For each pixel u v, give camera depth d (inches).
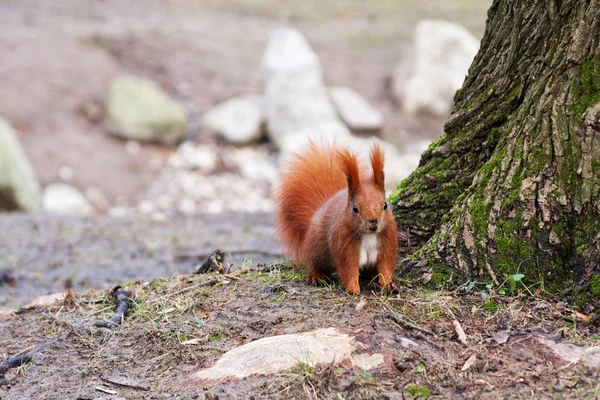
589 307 270.2
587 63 281.0
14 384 288.4
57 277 549.0
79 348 308.2
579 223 279.3
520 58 306.5
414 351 262.2
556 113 284.8
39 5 1583.4
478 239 296.8
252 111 1173.7
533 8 300.8
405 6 1708.9
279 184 359.9
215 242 614.2
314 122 1138.0
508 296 285.9
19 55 1254.3
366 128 1172.5
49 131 1119.6
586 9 281.1
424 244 333.7
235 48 1441.9
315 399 246.2
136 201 1019.3
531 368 250.1
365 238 296.4
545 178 285.3
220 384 260.8
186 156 1121.4
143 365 287.0
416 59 1279.5
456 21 1574.8
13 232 677.3
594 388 234.4
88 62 1277.1
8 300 498.9
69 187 1024.9
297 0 1775.3
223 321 299.7
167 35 1435.8
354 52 1438.2
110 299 352.8
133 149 1125.7
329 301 296.0
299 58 1151.0
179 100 1256.8
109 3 1663.4
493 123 315.6
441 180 333.7
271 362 263.0
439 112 1266.0
